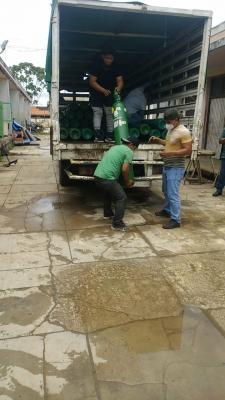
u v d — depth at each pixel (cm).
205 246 436
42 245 432
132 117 622
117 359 242
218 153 1187
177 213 498
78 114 641
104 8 493
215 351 251
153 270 370
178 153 475
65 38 681
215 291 330
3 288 329
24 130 2038
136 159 564
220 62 1062
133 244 439
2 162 1157
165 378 226
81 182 750
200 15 509
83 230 486
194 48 553
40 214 558
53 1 488
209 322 284
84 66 849
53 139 541
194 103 559
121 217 482
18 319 284
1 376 225
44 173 940
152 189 755
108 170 468
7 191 717
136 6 496
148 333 269
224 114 1149
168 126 594
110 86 634
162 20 575
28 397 210
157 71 725
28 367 233
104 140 617
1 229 486
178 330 273
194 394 213
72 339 261
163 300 314
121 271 367
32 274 357
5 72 1424
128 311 297
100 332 270
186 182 848
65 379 223
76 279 349
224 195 715
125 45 720
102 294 322
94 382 222
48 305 304
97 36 666
